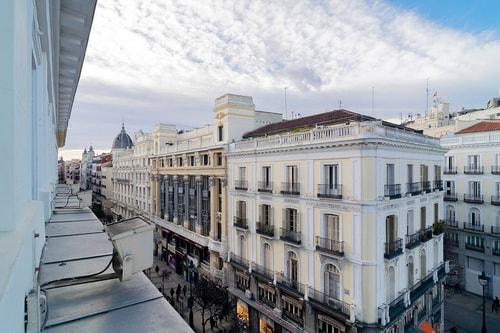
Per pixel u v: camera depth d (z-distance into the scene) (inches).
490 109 1551.4
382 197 623.8
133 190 2140.7
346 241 650.2
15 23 69.7
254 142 932.0
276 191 832.3
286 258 797.2
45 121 274.4
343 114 861.2
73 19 228.4
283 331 811.4
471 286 1188.5
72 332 92.9
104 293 120.6
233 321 922.7
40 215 139.1
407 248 701.3
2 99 68.2
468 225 1190.9
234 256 1002.7
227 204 1065.5
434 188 840.9
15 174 71.7
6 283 45.7
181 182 1438.2
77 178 4771.2
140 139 2041.1
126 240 132.1
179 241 1466.5
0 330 40.8
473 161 1187.9
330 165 691.4
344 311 646.5
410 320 743.7
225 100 1104.2
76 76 354.6
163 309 110.8
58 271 144.6
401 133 716.0
